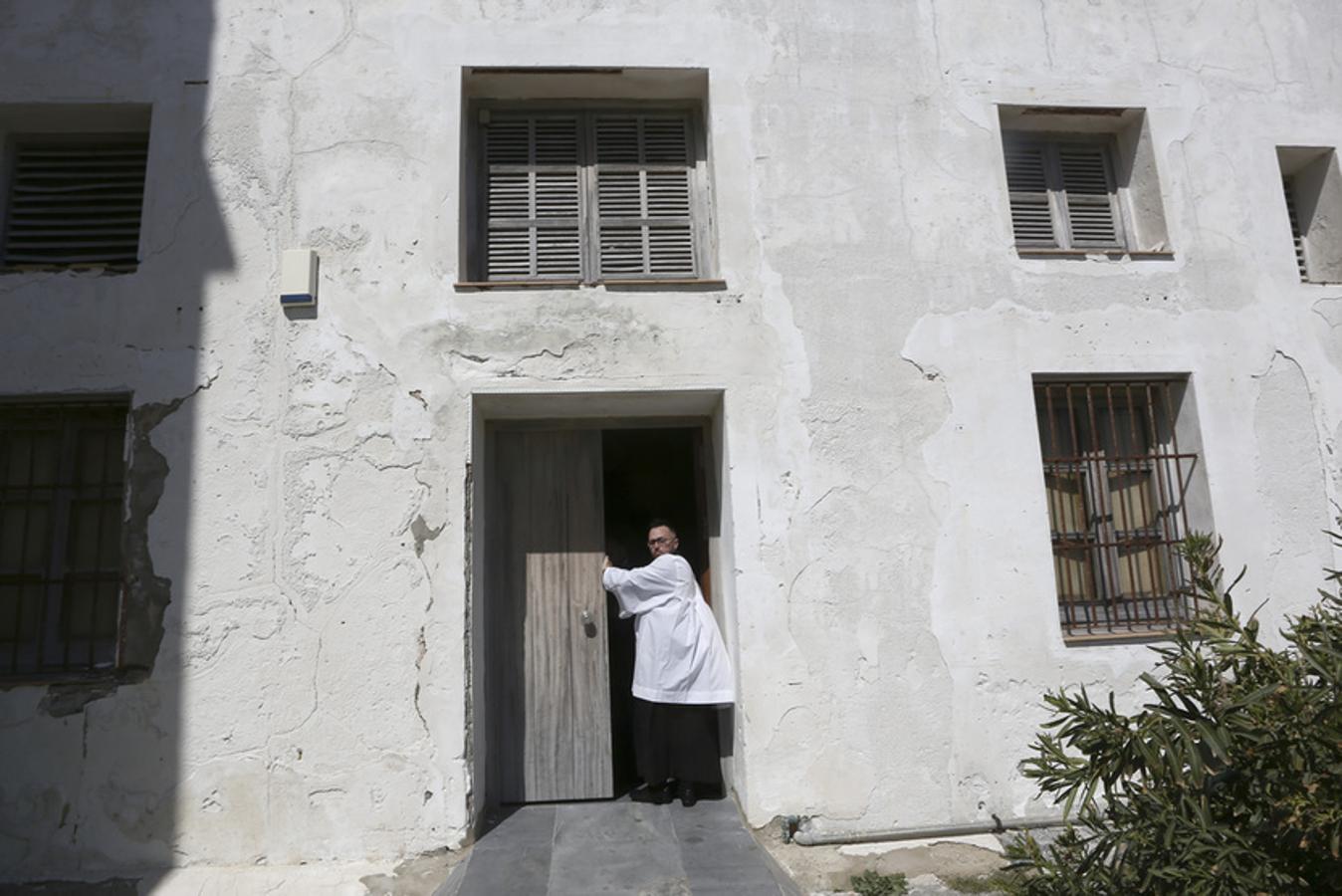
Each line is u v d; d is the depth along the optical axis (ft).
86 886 13.19
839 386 15.75
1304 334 16.94
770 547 15.15
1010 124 17.90
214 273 15.08
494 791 15.76
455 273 15.40
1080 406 17.08
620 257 16.87
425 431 14.89
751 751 14.61
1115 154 18.37
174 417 14.65
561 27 16.34
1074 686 15.29
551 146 17.31
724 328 15.67
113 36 15.62
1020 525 15.67
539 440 16.81
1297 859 8.41
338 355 14.98
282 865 13.65
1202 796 8.70
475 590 14.93
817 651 14.96
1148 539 16.26
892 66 16.98
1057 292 16.52
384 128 15.76
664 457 20.57
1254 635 9.40
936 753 14.88
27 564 14.65
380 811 13.92
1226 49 17.93
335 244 15.33
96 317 14.80
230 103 15.61
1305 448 16.53
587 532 16.62
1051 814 14.87
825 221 16.25
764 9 16.83
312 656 14.17
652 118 17.54
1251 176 17.47
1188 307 16.74
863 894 13.23
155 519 14.34
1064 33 17.54
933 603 15.29
